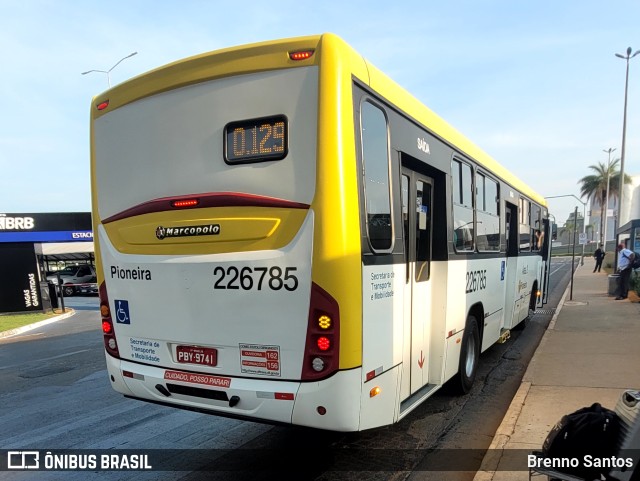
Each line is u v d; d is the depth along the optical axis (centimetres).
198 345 346
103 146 404
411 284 404
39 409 584
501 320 729
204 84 341
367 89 329
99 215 411
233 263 324
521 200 866
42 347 1092
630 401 276
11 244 1933
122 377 397
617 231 2308
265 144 315
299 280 302
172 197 356
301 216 302
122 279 391
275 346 314
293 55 308
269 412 317
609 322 998
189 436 472
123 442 463
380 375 334
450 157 490
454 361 502
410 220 409
